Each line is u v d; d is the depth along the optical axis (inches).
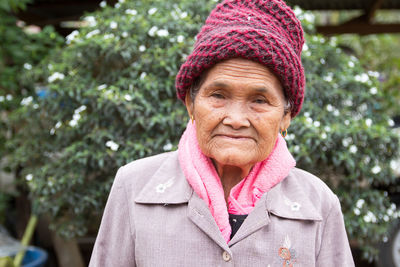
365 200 90.0
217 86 35.6
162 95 84.7
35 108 94.0
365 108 95.8
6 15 136.6
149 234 38.5
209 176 39.4
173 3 94.3
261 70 35.0
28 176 90.8
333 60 99.3
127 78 84.6
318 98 90.9
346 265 40.9
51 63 95.0
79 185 86.3
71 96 83.7
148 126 80.1
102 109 82.0
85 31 92.3
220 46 34.4
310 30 101.4
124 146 81.0
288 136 80.0
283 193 41.4
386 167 89.9
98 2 167.3
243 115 35.6
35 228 148.0
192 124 42.6
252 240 37.7
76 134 88.3
